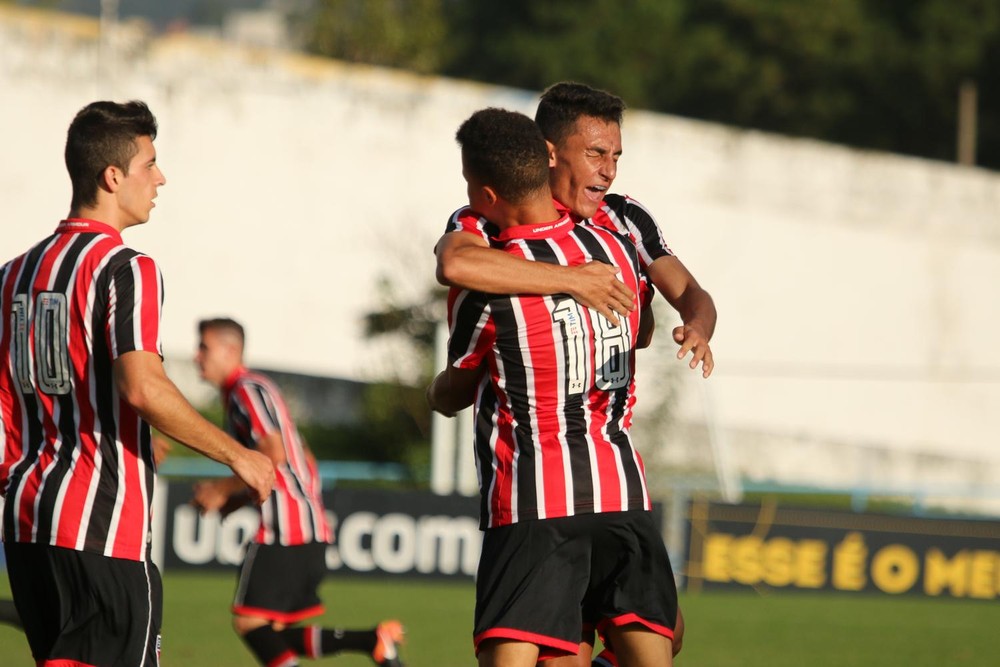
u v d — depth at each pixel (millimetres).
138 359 13914
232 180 70375
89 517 14266
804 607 40438
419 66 84438
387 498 42688
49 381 14398
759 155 77062
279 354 70750
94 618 14336
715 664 28719
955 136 118062
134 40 68688
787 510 43750
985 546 43969
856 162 78375
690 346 13422
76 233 14586
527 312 13016
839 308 78188
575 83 14492
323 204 71500
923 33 116500
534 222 13430
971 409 79125
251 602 22469
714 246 76625
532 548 13195
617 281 13258
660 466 57188
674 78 117625
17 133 66562
